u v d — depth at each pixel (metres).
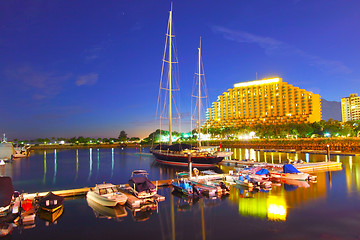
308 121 178.12
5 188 25.73
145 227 22.00
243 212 25.20
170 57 81.31
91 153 136.50
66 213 25.81
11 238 20.12
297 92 190.25
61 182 44.56
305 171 48.47
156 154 73.06
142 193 28.97
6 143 101.38
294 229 20.67
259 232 20.27
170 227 21.88
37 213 25.78
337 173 46.25
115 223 23.03
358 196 30.08
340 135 137.88
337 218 23.00
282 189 34.34
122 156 108.88
